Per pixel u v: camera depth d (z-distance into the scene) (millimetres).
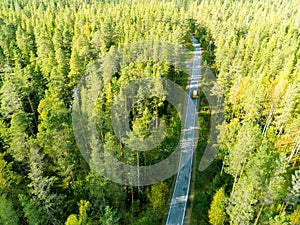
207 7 108375
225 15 100562
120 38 70000
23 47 63656
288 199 27516
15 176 34688
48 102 41250
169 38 63812
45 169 37500
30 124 41938
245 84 49250
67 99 50594
